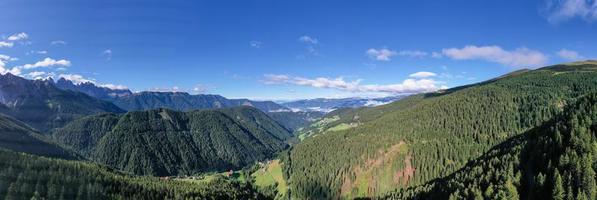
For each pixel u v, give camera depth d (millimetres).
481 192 170000
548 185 150750
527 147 181000
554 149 164250
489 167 195250
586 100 185875
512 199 154375
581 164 146375
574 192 144250
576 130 164250
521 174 165625
